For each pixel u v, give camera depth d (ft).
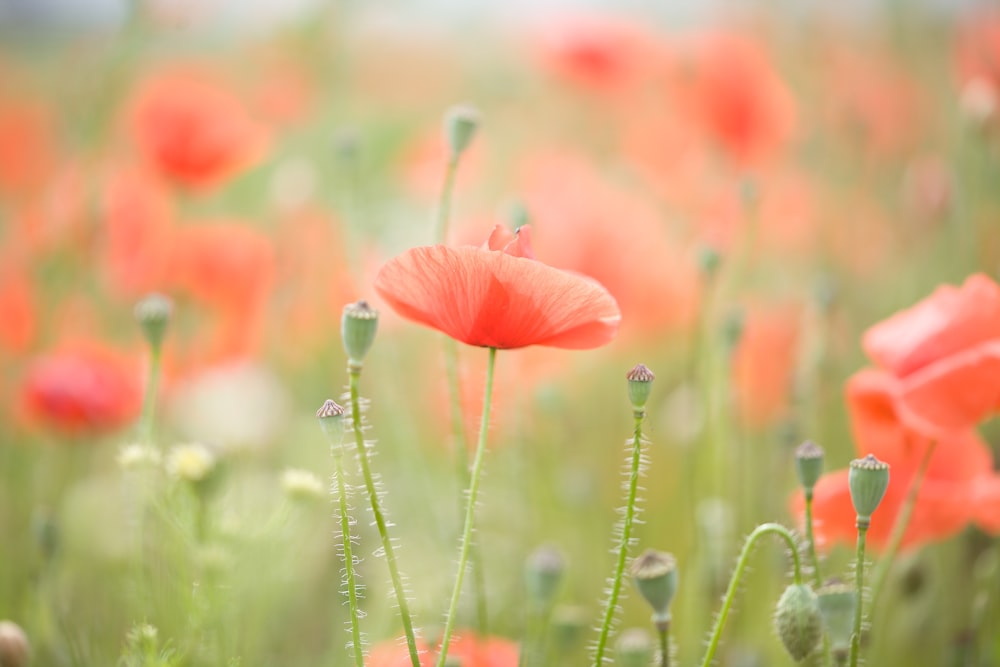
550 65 6.16
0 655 3.13
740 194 4.44
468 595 3.43
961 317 3.20
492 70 7.89
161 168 4.56
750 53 5.46
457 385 3.23
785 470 4.01
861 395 3.32
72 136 5.45
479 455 2.80
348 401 2.86
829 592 2.82
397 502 4.15
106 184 4.85
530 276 2.78
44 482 4.25
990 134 5.07
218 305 4.39
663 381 5.31
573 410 5.14
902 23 7.00
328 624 3.66
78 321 4.90
